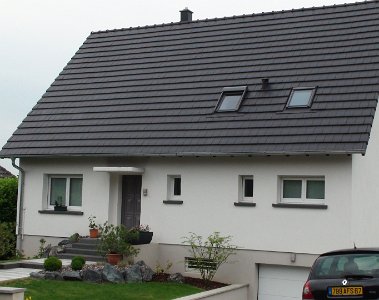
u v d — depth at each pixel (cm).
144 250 1914
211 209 1906
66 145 2116
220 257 1823
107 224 2062
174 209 1966
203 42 2327
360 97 1797
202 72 2178
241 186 1884
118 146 2022
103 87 2319
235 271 1855
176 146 1925
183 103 2081
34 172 2225
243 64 2128
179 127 1992
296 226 1777
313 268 1223
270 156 1823
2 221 2386
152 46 2433
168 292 1631
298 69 1998
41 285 1580
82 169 2131
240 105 1964
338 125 1741
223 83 2084
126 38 2548
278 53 2105
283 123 1831
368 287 1141
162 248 1975
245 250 1848
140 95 2200
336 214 1722
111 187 2088
